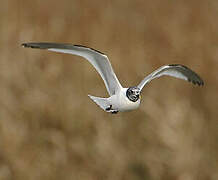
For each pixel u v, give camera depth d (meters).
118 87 7.83
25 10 17.38
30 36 16.23
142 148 13.02
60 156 12.72
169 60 16.36
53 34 16.80
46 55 15.32
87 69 15.00
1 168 12.48
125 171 12.66
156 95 14.49
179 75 8.74
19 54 15.48
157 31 17.44
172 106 13.59
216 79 15.37
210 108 14.40
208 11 17.83
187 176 12.45
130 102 7.77
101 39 16.77
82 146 12.89
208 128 13.62
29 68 14.91
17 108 13.80
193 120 13.36
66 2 17.94
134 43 16.89
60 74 14.87
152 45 16.95
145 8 18.53
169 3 18.52
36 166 12.62
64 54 15.37
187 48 16.61
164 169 12.64
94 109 13.84
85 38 16.89
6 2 17.39
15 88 14.45
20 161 12.59
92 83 14.78
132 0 19.02
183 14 17.94
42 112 13.70
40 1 17.70
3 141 12.89
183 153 12.66
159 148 12.95
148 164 12.67
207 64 15.88
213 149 13.16
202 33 16.98
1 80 14.58
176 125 13.09
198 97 14.78
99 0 18.30
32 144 13.03
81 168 12.67
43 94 14.16
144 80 8.11
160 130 13.04
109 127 13.31
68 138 13.23
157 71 8.21
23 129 13.20
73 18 17.56
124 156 12.82
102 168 12.64
